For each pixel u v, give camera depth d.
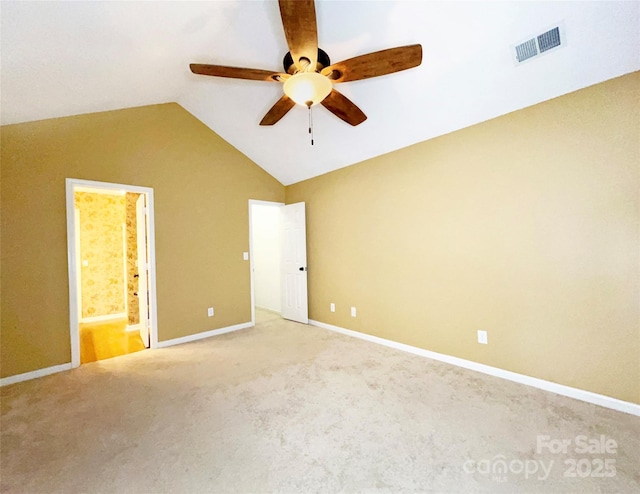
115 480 1.46
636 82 1.85
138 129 3.32
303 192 4.42
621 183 1.92
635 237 1.88
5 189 2.59
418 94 2.47
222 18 2.08
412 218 3.07
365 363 2.85
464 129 2.65
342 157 3.62
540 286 2.26
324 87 1.77
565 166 2.13
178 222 3.61
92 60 2.16
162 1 1.79
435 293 2.90
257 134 3.72
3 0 1.42
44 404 2.18
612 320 1.97
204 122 3.83
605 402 2.00
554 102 2.16
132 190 3.27
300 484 1.42
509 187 2.39
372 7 1.89
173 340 3.54
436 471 1.49
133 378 2.60
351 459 1.58
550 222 2.20
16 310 2.62
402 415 1.97
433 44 2.05
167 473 1.50
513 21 1.80
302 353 3.15
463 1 1.75
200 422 1.93
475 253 2.61
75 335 2.88
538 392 2.22
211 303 3.87
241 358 3.04
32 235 2.70
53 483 1.44
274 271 5.29
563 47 1.84
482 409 2.01
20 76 2.02
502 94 2.25
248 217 4.28
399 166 3.18
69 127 2.89
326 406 2.09
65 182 2.86
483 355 2.59
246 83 2.93
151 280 3.40
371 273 3.51
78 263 4.96
